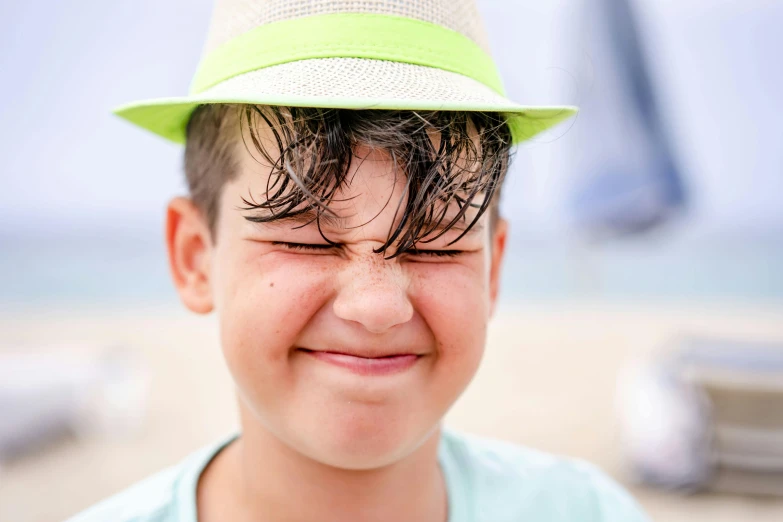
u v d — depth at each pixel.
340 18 1.20
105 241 31.91
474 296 1.25
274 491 1.32
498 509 1.57
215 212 1.34
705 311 15.06
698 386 4.71
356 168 1.10
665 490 4.75
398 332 1.16
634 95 6.98
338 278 1.14
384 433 1.16
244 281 1.20
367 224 1.10
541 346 10.18
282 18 1.22
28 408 5.62
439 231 1.17
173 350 9.79
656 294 21.97
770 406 4.54
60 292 20.98
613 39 7.12
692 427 4.70
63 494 4.69
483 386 7.73
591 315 14.06
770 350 4.99
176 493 1.41
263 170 1.18
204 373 8.31
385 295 1.09
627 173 6.75
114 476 5.03
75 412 5.95
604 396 7.20
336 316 1.15
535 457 1.79
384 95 1.09
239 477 1.40
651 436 4.81
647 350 9.67
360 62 1.18
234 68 1.26
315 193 1.09
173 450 5.59
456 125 1.17
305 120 1.10
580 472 1.77
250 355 1.19
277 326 1.15
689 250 30.55
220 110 1.30
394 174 1.10
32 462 5.32
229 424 6.30
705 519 4.29
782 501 4.56
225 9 1.34
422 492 1.41
